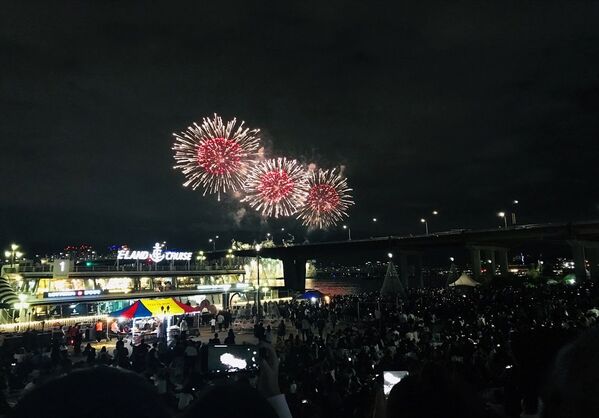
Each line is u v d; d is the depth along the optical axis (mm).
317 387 13508
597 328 1359
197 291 67250
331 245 126938
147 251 68250
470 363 13078
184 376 18188
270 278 132875
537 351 2713
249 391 1474
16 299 45781
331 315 43906
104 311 57938
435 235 112250
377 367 15641
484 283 92875
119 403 1157
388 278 63875
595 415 1199
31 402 1147
